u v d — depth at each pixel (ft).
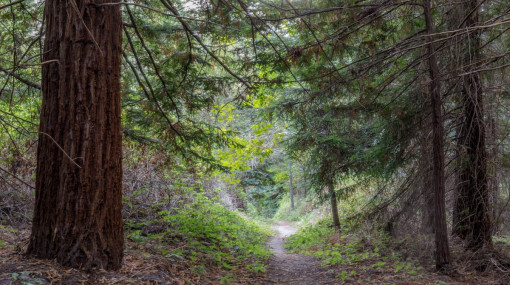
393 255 25.43
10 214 23.35
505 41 20.36
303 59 20.71
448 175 24.97
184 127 24.70
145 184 32.60
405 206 27.25
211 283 19.12
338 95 24.34
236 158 40.06
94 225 14.37
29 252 14.33
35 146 26.07
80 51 14.33
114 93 15.23
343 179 32.40
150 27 22.41
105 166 14.76
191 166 31.27
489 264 20.45
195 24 22.36
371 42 21.01
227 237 35.55
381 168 28.07
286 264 29.86
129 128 25.53
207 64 23.61
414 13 21.25
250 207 89.10
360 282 20.26
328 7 20.16
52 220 14.14
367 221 30.58
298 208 91.30
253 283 21.59
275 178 88.02
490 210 22.63
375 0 20.71
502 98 21.36
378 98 25.68
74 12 14.40
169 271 17.43
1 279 11.77
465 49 20.42
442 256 20.52
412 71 23.65
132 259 16.92
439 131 20.68
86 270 13.96
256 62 22.43
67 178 14.11
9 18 19.85
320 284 21.75
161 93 22.68
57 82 14.43
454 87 22.79
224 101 46.14
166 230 28.25
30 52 21.45
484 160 22.43
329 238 40.19
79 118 14.25
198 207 39.32
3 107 24.32
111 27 15.16
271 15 20.56
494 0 18.97
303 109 25.72
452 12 20.76
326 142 30.73
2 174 23.98
